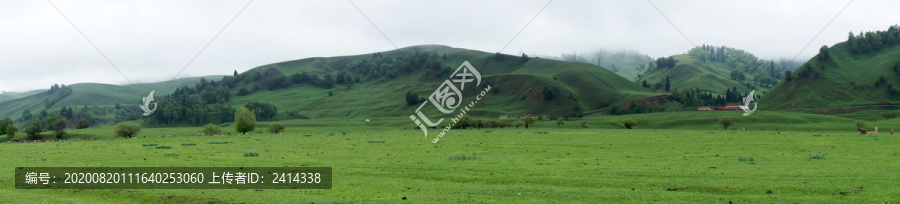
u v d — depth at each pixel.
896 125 160.00
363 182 23.73
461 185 22.44
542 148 53.47
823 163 33.22
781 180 23.39
